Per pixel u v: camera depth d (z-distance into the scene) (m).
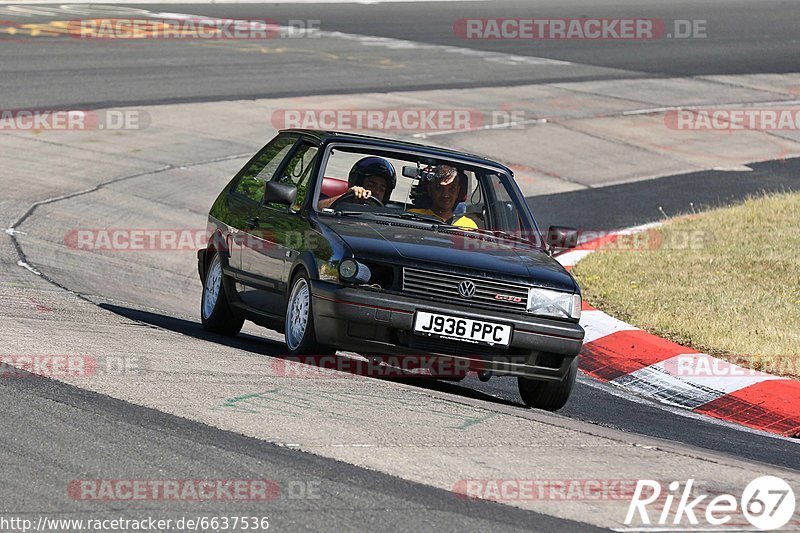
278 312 22.33
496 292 20.14
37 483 12.96
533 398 21.30
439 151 23.34
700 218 41.44
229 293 24.52
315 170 22.47
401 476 14.23
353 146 22.88
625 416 21.17
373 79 67.44
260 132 52.97
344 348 19.97
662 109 64.88
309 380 19.19
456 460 15.17
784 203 42.59
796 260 34.09
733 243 36.88
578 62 78.75
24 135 48.22
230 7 103.06
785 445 20.06
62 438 14.55
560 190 48.03
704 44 89.00
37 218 36.62
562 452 16.27
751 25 100.00
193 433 15.23
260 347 23.56
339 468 14.32
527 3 117.00
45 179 42.06
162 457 14.16
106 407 16.09
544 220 42.94
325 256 20.28
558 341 20.20
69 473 13.36
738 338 26.61
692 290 31.25
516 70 74.25
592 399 22.72
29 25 80.56
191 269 34.62
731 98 69.00
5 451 13.88
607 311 29.66
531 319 20.14
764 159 55.78
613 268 34.38
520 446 16.31
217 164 47.47
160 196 42.28
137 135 50.44
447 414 17.84
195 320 27.47
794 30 97.56
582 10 109.88
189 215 40.59
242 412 16.48
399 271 19.91
